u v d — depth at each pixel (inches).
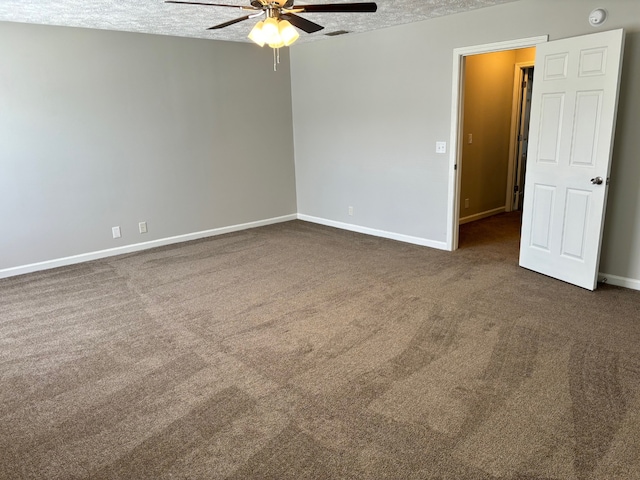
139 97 194.9
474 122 230.2
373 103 206.1
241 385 98.6
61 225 183.8
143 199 204.2
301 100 241.9
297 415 88.0
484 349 109.9
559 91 141.6
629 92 132.9
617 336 113.8
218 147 223.8
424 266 172.1
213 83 216.1
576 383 95.0
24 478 74.6
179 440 82.4
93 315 137.3
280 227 244.7
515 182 266.8
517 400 90.3
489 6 157.5
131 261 190.1
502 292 143.9
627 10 128.7
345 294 147.1
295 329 123.8
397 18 174.1
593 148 134.0
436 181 189.6
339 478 72.4
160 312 138.0
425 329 121.2
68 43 173.6
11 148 167.6
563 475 71.6
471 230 225.3
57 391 98.7
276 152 247.0
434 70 179.5
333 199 239.6
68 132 179.2
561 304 133.3
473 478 71.6
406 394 93.4
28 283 166.7
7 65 162.2
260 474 73.7
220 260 188.1
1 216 169.3
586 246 140.7
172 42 200.2
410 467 74.2
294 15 107.3
